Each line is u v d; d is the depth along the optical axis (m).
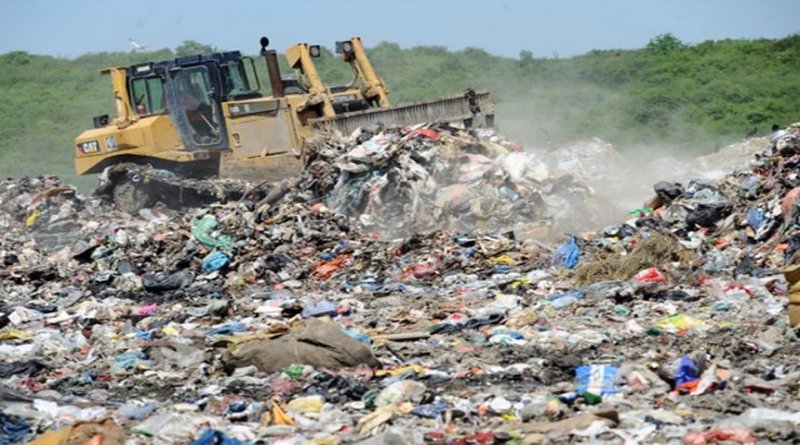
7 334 47.84
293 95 89.81
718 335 40.25
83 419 31.91
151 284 61.12
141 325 50.12
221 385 36.06
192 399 34.50
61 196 86.31
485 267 58.72
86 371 39.91
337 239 66.88
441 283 56.84
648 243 54.22
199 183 87.12
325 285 59.38
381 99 92.81
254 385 35.91
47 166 154.75
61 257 68.75
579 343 40.56
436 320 46.81
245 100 88.81
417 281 57.97
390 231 71.62
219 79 89.94
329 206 75.44
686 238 59.78
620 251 57.19
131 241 68.56
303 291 58.25
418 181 73.75
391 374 36.47
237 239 67.19
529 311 46.22
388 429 29.20
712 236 60.22
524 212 70.56
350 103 92.25
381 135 78.94
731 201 61.94
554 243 63.47
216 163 89.38
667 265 52.47
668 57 175.12
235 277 63.16
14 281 64.88
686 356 33.78
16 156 160.00
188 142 90.06
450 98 88.06
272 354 37.53
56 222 81.88
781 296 47.50
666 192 66.31
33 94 194.50
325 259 63.97
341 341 37.56
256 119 88.75
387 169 74.88
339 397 33.53
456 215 71.12
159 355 40.81
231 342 41.59
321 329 38.00
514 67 189.50
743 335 39.84
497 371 36.59
